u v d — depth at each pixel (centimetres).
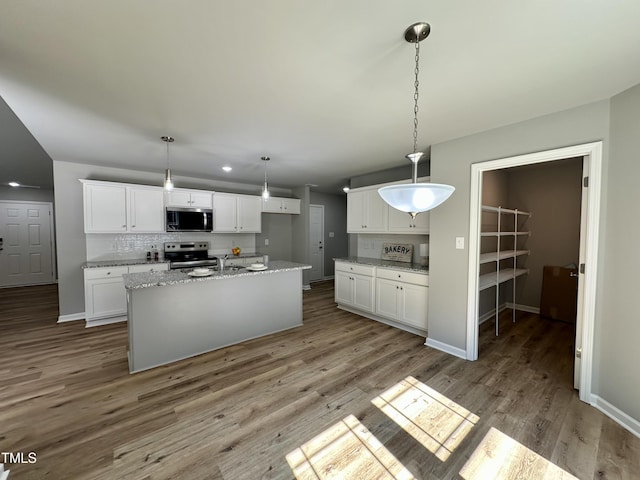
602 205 204
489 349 307
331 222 735
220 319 313
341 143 303
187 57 154
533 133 236
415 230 371
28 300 510
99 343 322
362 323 395
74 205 400
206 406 208
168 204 451
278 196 624
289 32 134
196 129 263
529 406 209
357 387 234
